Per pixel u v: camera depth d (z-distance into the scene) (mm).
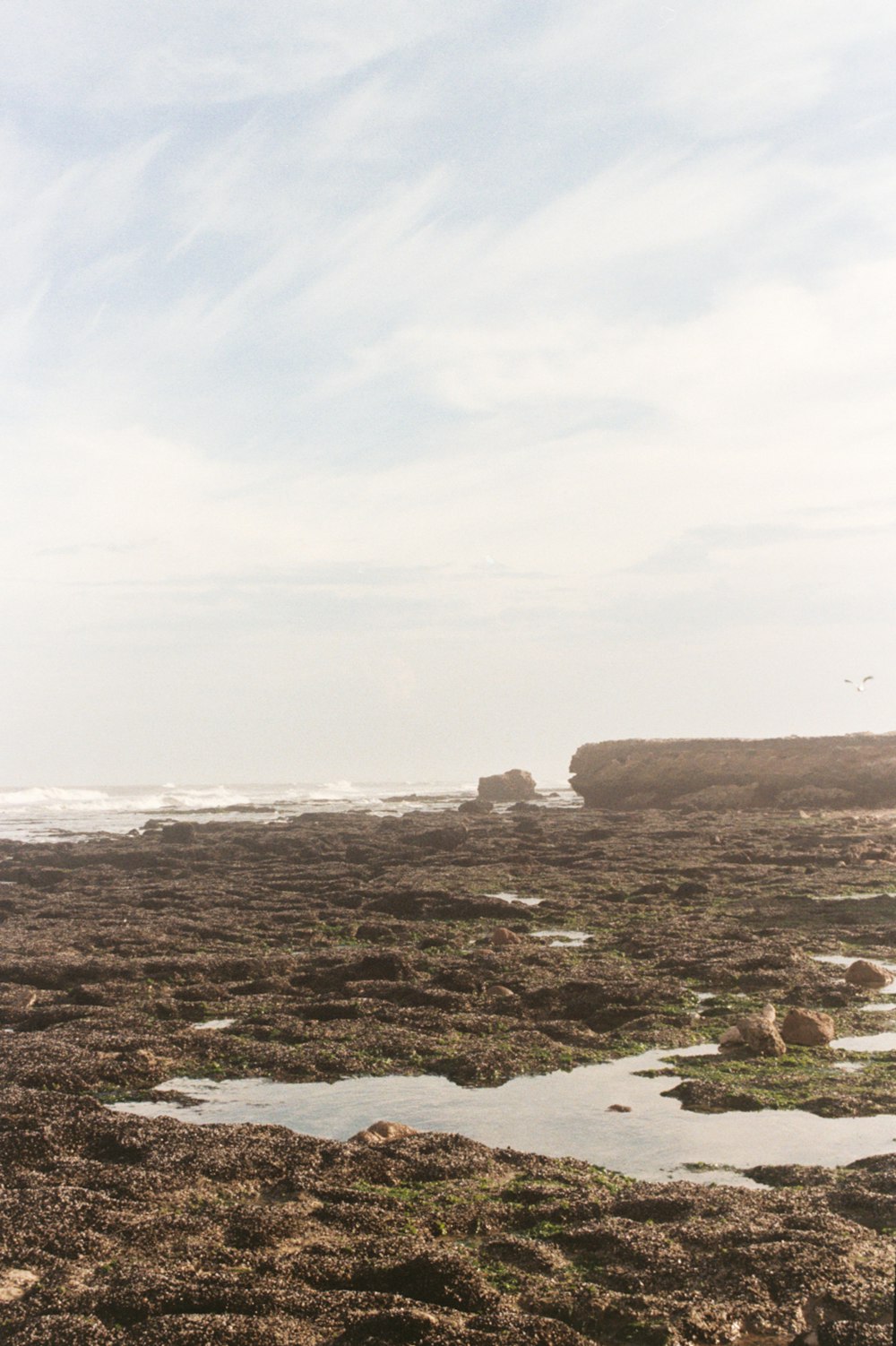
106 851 65562
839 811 82188
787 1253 11227
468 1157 15203
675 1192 13406
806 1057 20578
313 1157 15078
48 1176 14406
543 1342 9906
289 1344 9891
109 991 27547
